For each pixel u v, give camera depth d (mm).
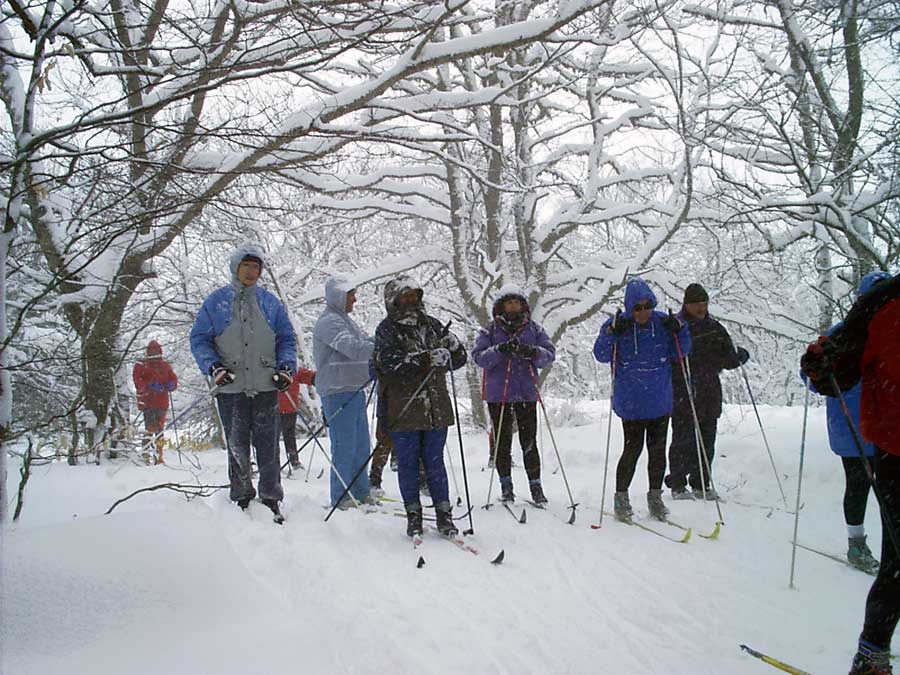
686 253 14664
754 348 14492
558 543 5078
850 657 3223
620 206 12109
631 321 5867
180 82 5988
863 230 8094
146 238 8312
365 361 6270
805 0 8203
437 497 5141
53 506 5504
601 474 8336
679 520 5895
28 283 8797
